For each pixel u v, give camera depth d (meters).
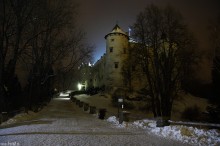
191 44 33.62
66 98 80.31
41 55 36.56
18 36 29.34
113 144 11.27
